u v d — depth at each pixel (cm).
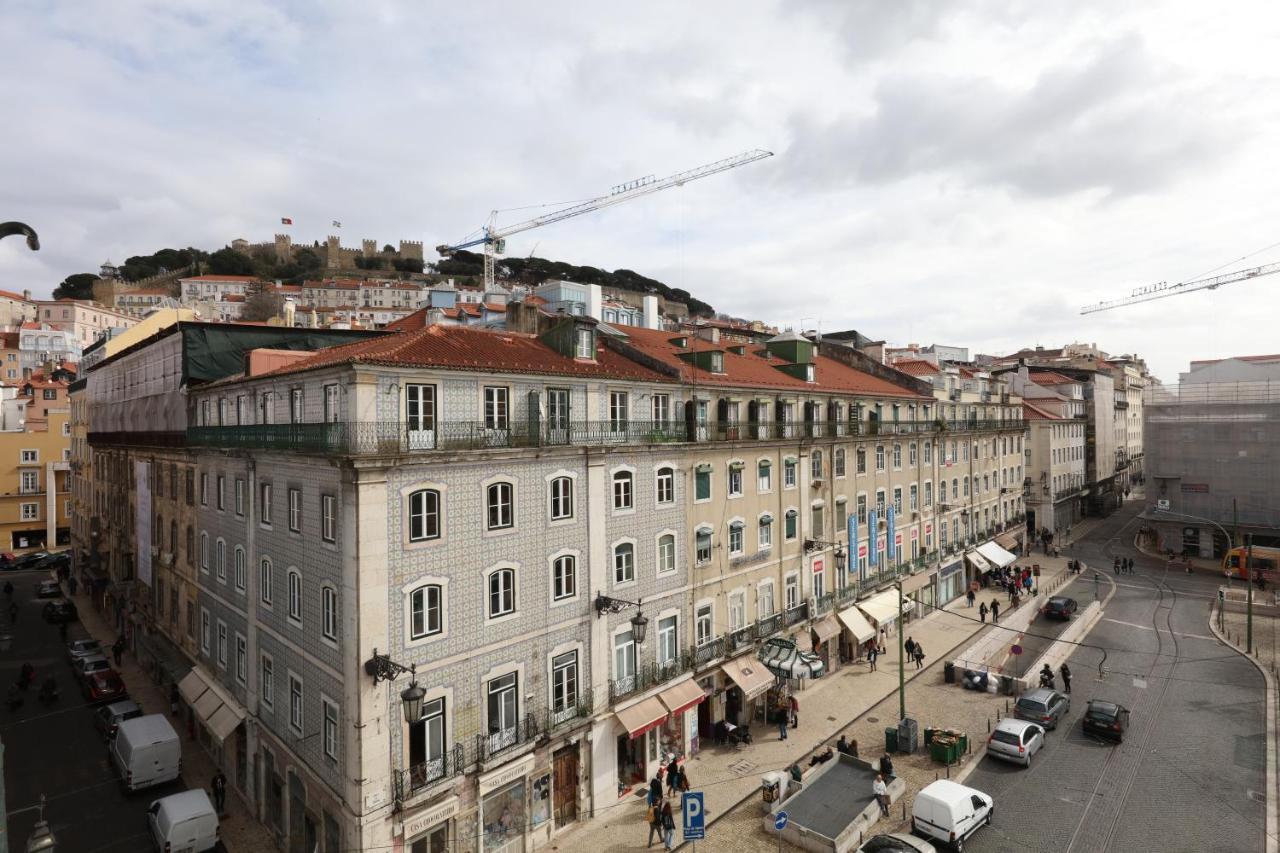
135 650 3981
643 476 2698
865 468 4134
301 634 2139
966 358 8375
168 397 3384
